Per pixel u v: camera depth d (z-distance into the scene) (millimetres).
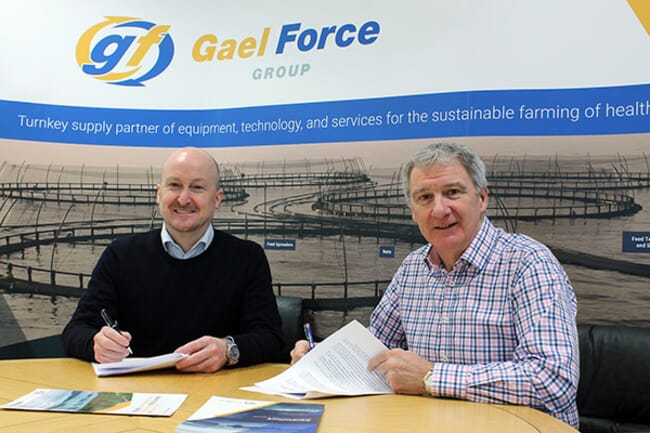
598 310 2084
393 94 2338
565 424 874
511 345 1165
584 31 2098
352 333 1241
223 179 2566
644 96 2031
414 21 2311
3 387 1128
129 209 2611
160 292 1744
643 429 1728
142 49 2615
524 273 1164
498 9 2193
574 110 2113
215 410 938
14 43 2617
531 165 2162
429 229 1281
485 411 946
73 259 2602
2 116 2594
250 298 1763
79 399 1018
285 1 2496
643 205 2033
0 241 2602
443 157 1268
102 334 1367
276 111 2506
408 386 1063
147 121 2621
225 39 2570
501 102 2189
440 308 1282
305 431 810
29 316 2588
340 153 2416
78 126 2633
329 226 2436
